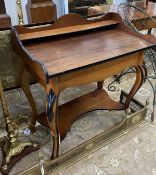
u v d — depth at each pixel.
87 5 3.22
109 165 1.48
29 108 2.01
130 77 2.50
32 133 1.72
